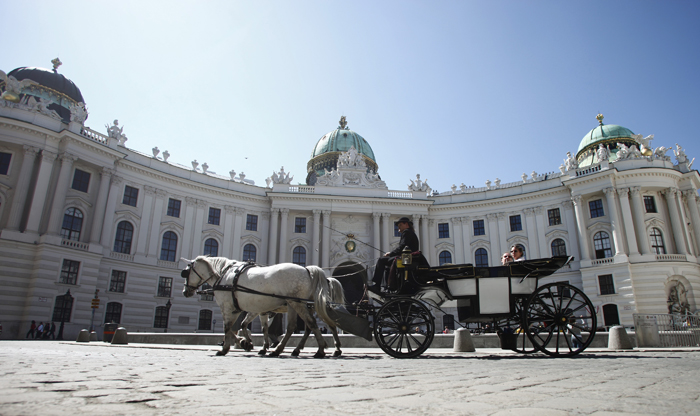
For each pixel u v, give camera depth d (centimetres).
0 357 761
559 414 291
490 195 5097
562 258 987
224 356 1038
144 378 472
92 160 3841
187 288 1226
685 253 3994
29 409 280
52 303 3338
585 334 1756
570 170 4581
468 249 5025
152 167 4397
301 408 307
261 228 4919
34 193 3459
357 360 909
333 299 1172
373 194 5103
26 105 3656
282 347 1089
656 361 812
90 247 3678
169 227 4369
